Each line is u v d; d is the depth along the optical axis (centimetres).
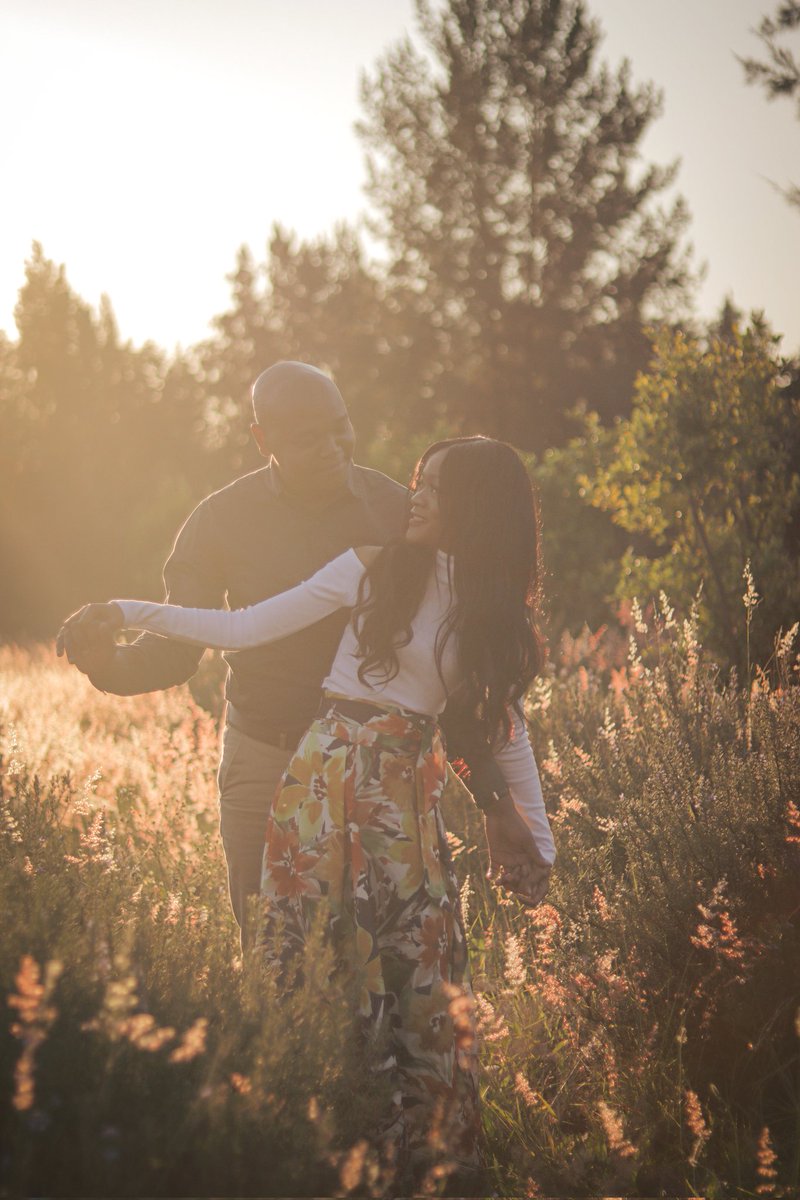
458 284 2827
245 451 3466
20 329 3194
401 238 2862
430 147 2788
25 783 317
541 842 271
